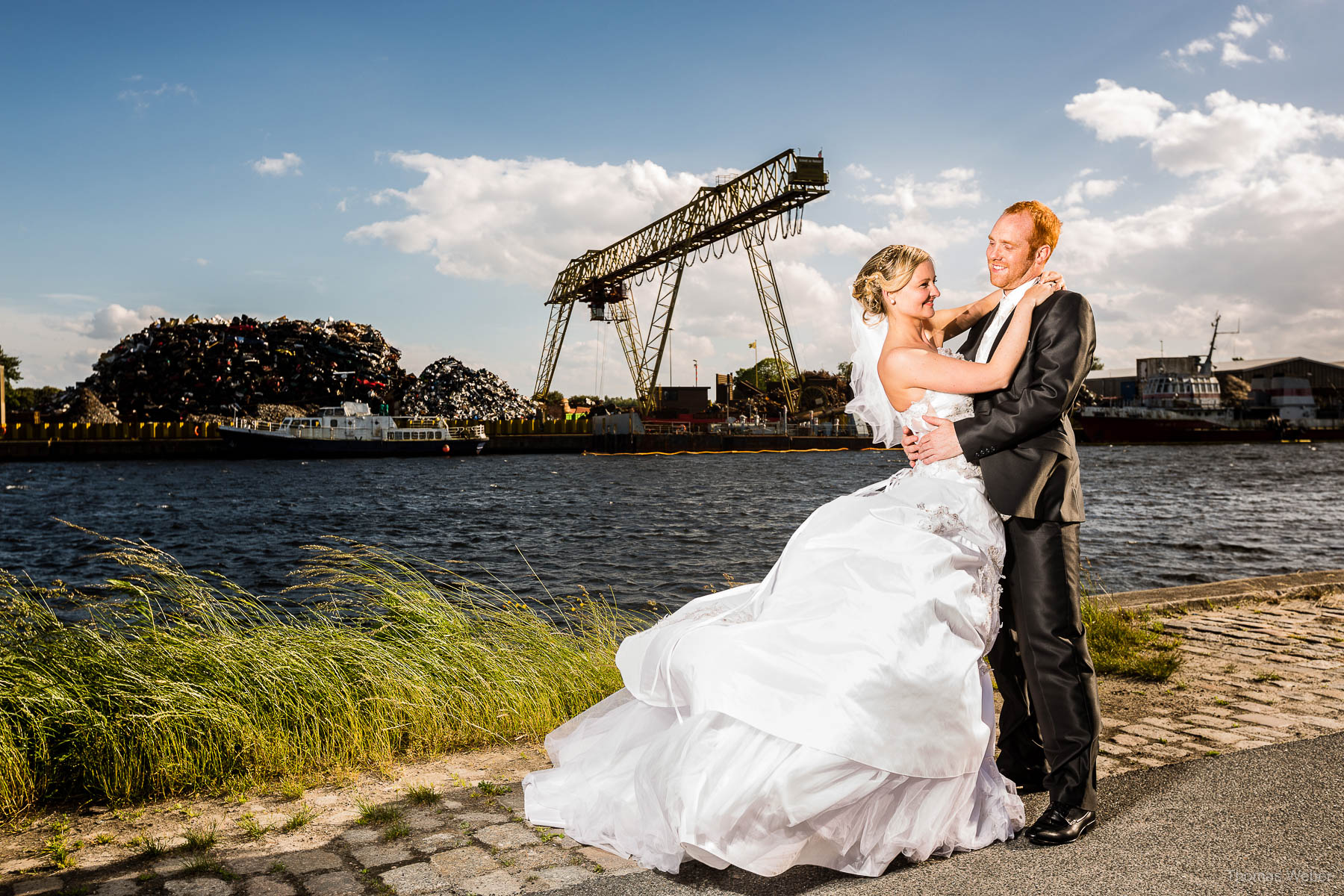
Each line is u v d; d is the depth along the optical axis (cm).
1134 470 5391
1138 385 10650
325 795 330
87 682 373
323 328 11438
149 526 2809
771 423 8994
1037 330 277
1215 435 9644
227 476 5547
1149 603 649
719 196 6600
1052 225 288
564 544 2256
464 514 3130
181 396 10025
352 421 7675
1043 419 267
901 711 242
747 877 247
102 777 333
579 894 238
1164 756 343
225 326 10775
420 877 251
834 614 252
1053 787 272
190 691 375
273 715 381
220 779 346
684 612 297
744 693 241
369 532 2600
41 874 259
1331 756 329
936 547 263
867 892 235
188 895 242
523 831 287
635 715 291
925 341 299
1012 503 270
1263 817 273
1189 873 236
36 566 1920
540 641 509
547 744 316
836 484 4641
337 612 520
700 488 4394
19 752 331
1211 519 2658
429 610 509
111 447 7469
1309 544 2083
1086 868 243
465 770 358
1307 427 10031
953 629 261
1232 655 516
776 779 234
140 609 452
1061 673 272
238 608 495
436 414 11156
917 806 250
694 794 237
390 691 409
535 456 8175
